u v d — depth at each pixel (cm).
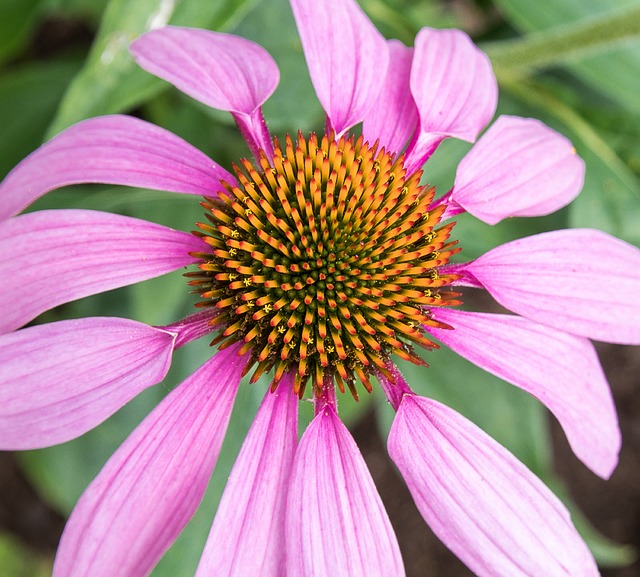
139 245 22
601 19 26
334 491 21
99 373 21
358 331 22
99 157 22
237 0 24
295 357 22
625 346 36
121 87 23
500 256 22
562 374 22
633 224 27
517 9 27
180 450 21
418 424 22
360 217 22
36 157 21
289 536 21
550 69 31
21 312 21
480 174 23
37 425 20
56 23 33
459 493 21
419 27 26
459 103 23
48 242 21
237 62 22
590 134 28
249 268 22
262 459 21
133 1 23
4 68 33
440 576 34
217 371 22
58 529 33
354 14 23
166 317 27
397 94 23
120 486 20
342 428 21
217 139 28
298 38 26
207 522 26
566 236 22
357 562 21
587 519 35
